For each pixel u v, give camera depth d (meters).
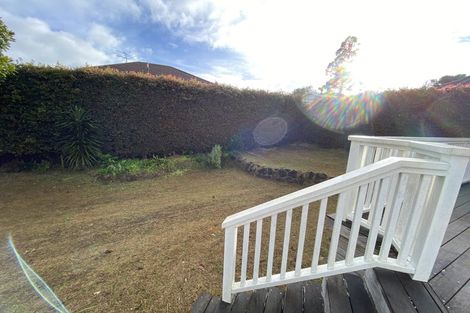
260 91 8.40
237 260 2.49
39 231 2.91
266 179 5.65
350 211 2.26
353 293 1.51
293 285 1.80
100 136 5.59
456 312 1.19
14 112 4.71
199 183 5.16
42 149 5.09
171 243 2.77
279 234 3.07
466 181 3.62
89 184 4.61
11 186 4.25
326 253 2.60
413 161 1.23
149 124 6.23
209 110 7.22
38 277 2.12
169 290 2.01
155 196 4.27
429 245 1.30
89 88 5.31
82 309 1.78
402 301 1.22
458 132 5.92
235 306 1.67
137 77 5.87
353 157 2.25
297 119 9.62
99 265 2.32
